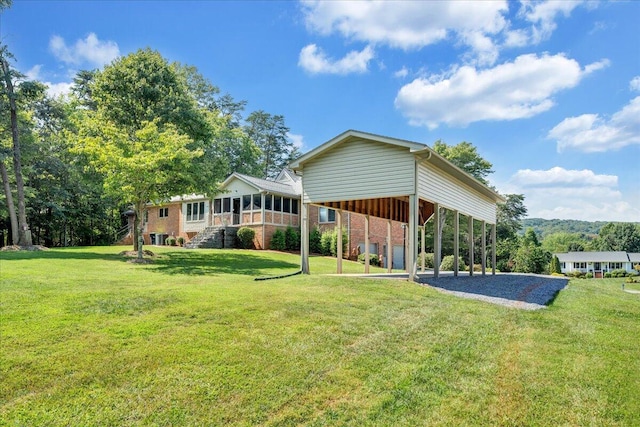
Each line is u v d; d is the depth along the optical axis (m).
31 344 4.64
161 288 8.07
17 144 18.27
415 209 10.64
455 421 3.63
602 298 10.71
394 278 11.49
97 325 5.38
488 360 5.06
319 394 3.99
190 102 18.81
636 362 5.16
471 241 15.90
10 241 30.16
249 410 3.65
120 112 17.42
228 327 5.55
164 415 3.49
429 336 5.85
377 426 3.52
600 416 3.79
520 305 8.60
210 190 18.31
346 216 24.67
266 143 47.16
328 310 6.76
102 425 3.31
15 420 3.31
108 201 31.83
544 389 4.30
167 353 4.58
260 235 24.94
